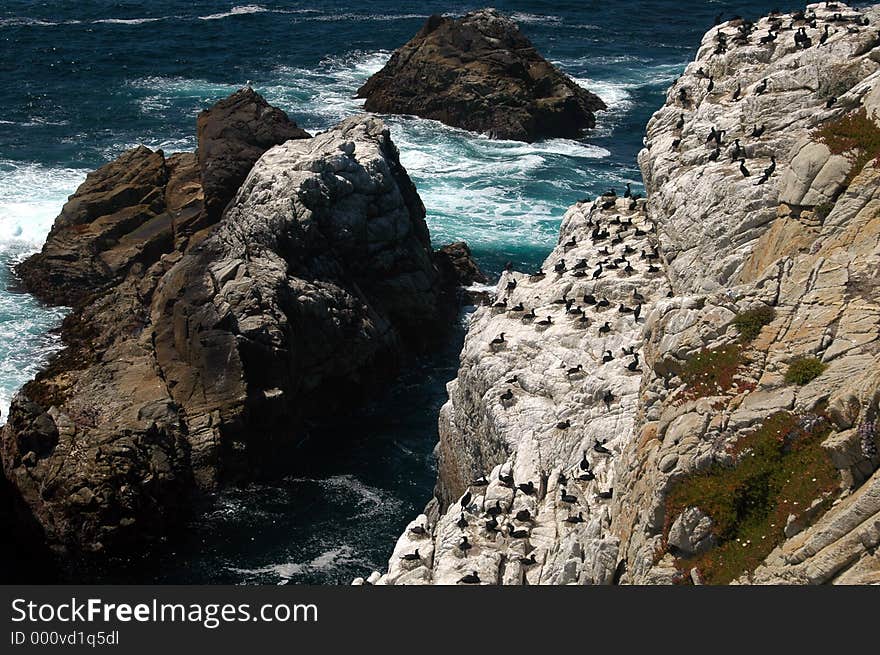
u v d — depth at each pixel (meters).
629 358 52.31
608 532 39.75
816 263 37.25
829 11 65.75
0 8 190.50
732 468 33.75
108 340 76.31
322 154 80.75
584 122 132.88
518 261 95.06
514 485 47.41
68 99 135.12
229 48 165.50
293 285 74.88
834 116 54.09
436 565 43.47
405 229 84.00
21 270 89.25
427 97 131.75
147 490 62.78
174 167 97.12
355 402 78.06
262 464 70.06
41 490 62.41
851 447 30.48
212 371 70.31
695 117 62.16
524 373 54.69
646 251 62.00
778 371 35.19
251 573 60.09
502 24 134.25
